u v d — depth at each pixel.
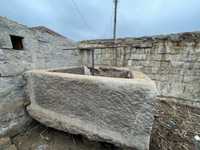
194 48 2.95
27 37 2.40
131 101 1.30
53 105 1.82
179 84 3.25
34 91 2.02
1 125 1.82
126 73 2.52
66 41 3.79
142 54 3.61
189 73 3.09
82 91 1.54
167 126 2.31
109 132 1.44
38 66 2.68
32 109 2.00
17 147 1.75
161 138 1.97
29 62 2.42
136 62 3.73
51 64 3.12
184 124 2.39
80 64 4.61
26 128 2.16
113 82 1.36
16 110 2.04
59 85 1.70
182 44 3.07
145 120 1.27
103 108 1.45
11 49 2.04
